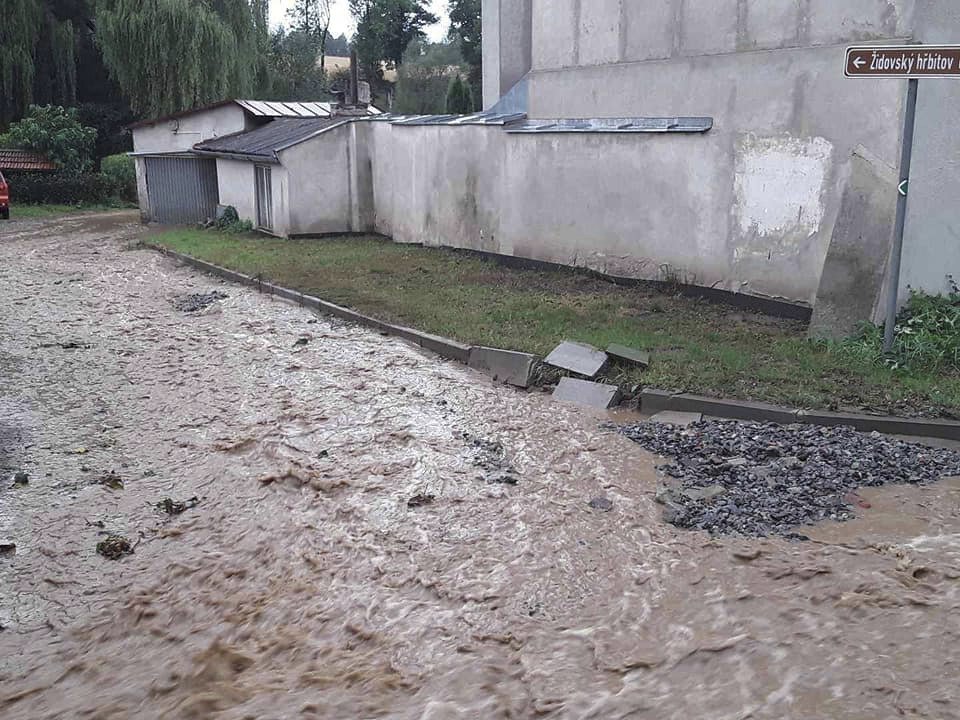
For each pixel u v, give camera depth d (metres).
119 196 36.31
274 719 4.52
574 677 4.68
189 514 6.97
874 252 9.87
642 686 4.55
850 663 4.50
